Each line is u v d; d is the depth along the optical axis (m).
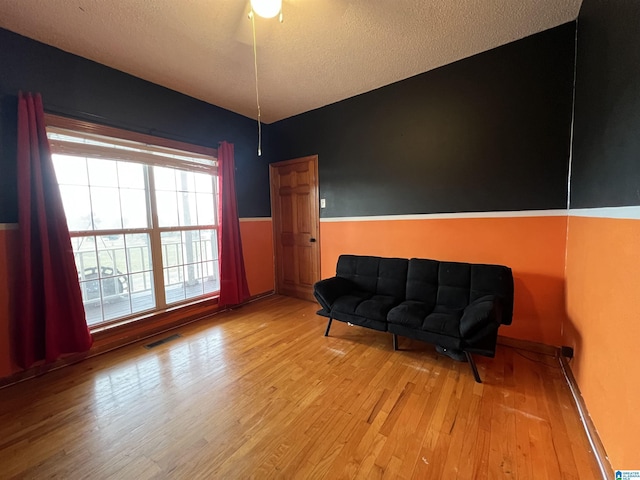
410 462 1.27
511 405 1.63
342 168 3.34
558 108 2.06
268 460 1.30
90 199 2.41
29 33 1.95
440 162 2.62
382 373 1.99
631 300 1.05
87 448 1.39
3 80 1.91
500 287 2.11
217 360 2.23
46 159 2.02
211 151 3.25
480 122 2.39
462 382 1.86
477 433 1.42
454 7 1.79
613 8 1.30
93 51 2.19
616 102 1.24
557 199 2.11
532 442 1.36
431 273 2.43
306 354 2.30
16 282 1.99
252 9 1.68
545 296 2.20
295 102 3.30
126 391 1.85
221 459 1.31
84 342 2.20
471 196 2.48
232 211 3.39
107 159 2.44
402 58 2.39
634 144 1.06
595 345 1.41
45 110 2.08
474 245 2.49
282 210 4.04
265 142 4.05
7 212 1.95
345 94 3.11
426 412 1.58
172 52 2.21
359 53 2.29
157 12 1.76
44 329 2.05
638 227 1.02
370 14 1.83
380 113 2.96
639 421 0.97
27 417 1.62
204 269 3.41
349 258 2.95
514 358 2.17
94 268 2.47
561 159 2.07
